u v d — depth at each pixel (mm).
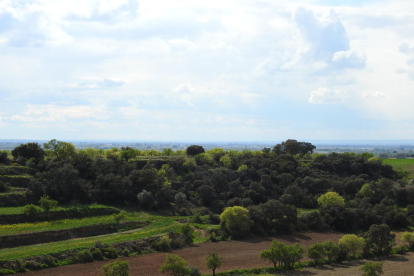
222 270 74500
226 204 127625
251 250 90250
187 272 64750
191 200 131000
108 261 75250
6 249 75312
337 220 115875
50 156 135375
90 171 127500
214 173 142000
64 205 105312
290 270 77312
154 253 83125
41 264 69438
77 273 67312
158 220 108688
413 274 76875
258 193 133625
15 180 110562
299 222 114375
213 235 98062
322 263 82688
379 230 92938
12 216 89688
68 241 84125
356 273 75938
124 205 119062
